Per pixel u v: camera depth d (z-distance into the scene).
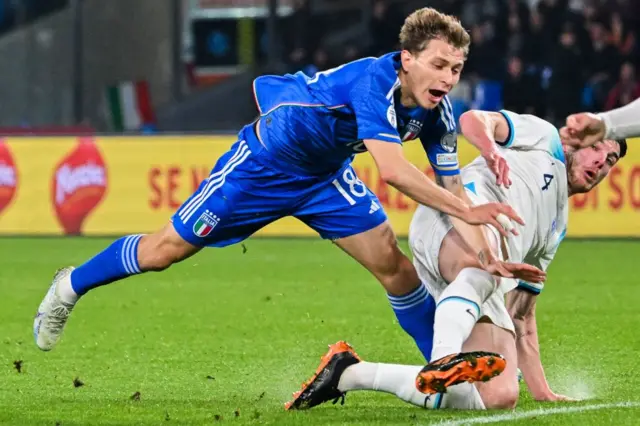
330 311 15.22
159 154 25.45
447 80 8.44
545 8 29.45
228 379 10.80
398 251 9.59
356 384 9.01
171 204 25.38
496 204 8.28
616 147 10.15
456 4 31.09
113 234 25.62
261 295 16.84
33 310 15.52
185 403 9.56
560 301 16.14
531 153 9.90
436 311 9.01
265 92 9.38
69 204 25.81
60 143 25.92
